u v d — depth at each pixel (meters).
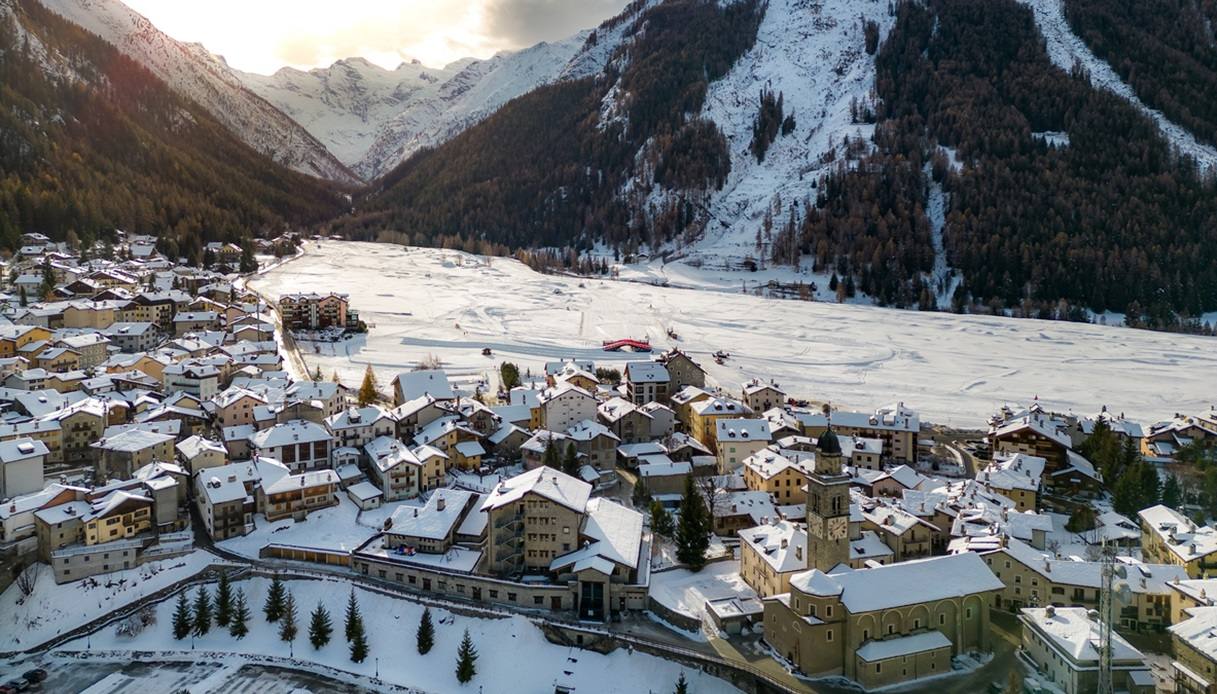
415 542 117.25
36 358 191.88
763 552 107.06
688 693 93.06
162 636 105.25
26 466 126.19
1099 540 124.56
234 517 122.50
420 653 101.69
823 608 90.50
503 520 111.31
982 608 94.56
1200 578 103.44
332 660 101.56
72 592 109.69
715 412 168.25
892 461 163.62
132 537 118.81
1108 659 78.19
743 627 101.75
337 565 117.00
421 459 140.50
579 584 104.94
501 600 108.44
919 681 88.81
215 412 165.12
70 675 97.19
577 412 167.50
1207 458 160.12
